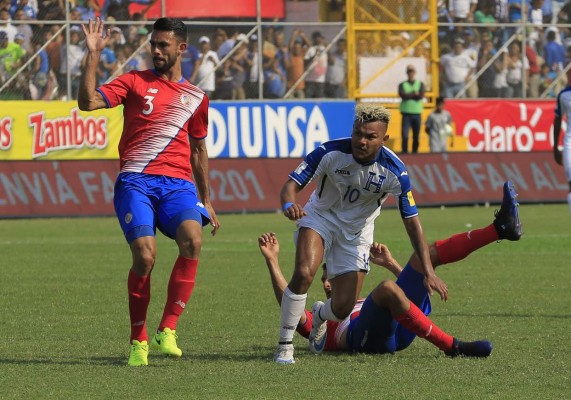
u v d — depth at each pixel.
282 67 82.81
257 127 80.31
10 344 24.94
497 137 84.81
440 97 80.75
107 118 77.38
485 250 48.12
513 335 26.16
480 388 19.73
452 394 19.20
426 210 70.94
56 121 76.44
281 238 53.88
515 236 23.19
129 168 22.98
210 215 24.31
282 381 20.38
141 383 20.17
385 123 22.17
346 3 84.31
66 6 77.50
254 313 30.20
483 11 86.69
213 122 79.25
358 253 23.19
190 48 80.69
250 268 41.28
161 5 79.88
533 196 74.94
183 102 23.23
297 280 22.28
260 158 70.81
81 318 29.11
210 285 36.34
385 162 22.52
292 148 81.25
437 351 23.95
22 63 77.12
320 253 22.61
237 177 70.00
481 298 33.16
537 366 21.95
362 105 22.31
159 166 23.05
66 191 66.88
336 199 22.91
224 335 26.44
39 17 77.38
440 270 40.78
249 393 19.27
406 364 22.23
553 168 76.12
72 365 22.17
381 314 22.78
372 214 23.20
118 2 78.75
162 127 23.05
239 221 64.25
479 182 74.19
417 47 86.31
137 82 23.03
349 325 23.70
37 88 77.50
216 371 21.42
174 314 23.02
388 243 50.34
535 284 36.56
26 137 75.81
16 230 58.84
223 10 81.25
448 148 83.62
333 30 84.00
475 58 86.44
